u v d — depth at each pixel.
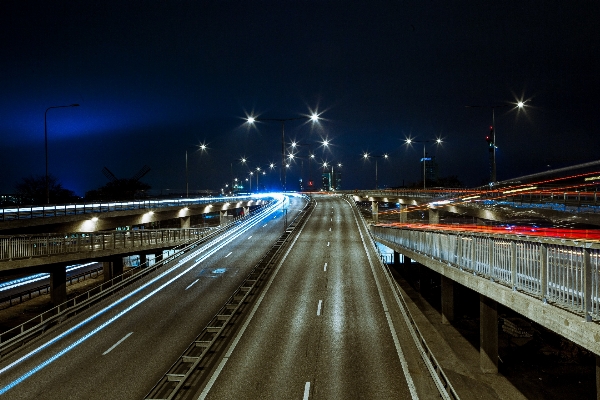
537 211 42.56
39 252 31.94
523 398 20.66
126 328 22.12
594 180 56.12
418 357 17.92
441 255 24.31
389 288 28.77
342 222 63.03
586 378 23.00
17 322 32.84
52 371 17.14
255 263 37.25
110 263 48.31
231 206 99.44
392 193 97.50
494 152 52.12
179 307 25.64
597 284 10.89
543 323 12.90
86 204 52.41
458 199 64.94
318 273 33.00
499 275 16.66
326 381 15.81
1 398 14.99
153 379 16.30
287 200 107.25
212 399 14.59
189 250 43.47
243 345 19.41
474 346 27.70
